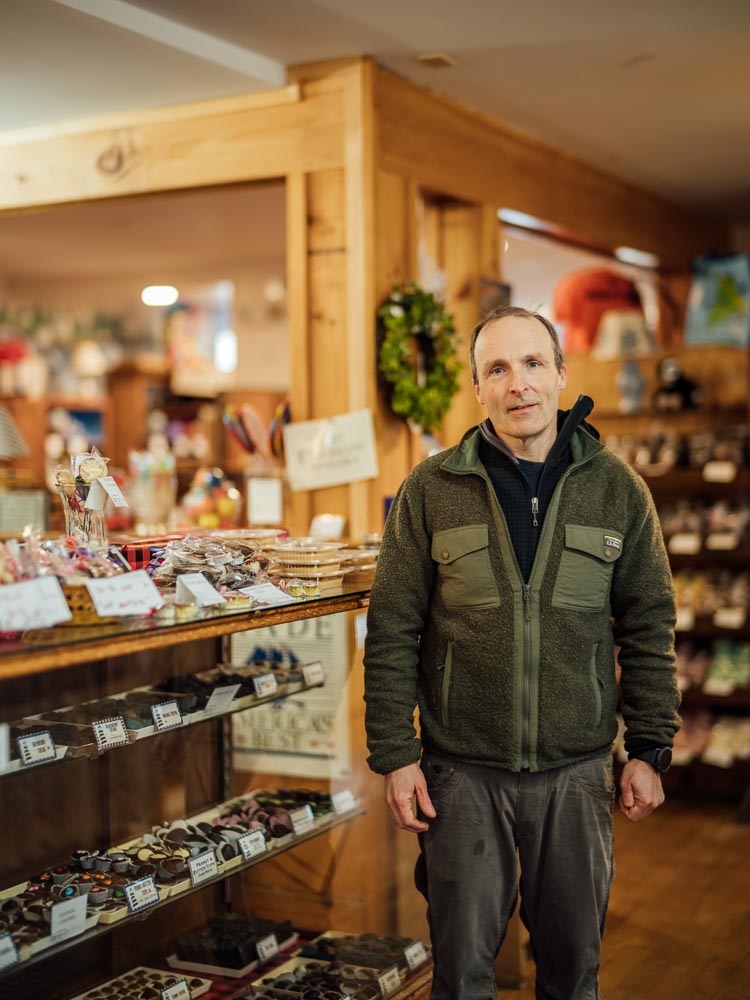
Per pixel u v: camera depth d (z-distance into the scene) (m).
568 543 2.34
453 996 2.40
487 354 2.39
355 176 3.87
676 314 7.03
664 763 2.38
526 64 4.06
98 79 3.88
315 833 2.98
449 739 2.39
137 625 2.10
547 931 2.41
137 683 2.71
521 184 5.00
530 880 2.42
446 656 2.40
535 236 5.61
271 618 2.42
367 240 3.86
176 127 4.18
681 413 5.74
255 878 3.06
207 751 3.06
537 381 2.35
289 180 4.00
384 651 2.44
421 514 2.46
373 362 3.88
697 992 3.33
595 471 2.40
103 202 4.43
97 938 2.45
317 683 3.13
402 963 2.97
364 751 3.13
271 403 7.86
